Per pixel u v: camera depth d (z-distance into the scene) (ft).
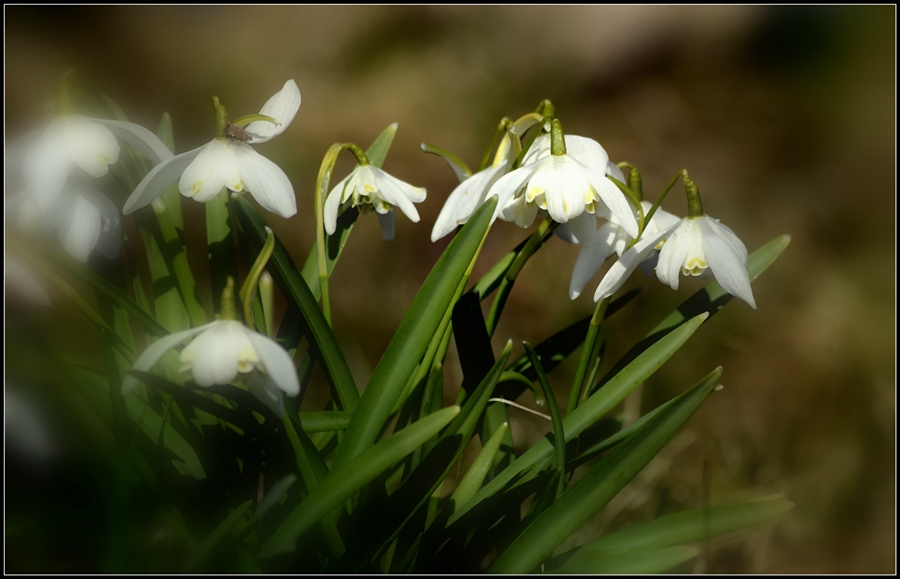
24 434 1.86
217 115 1.92
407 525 1.93
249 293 1.85
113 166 1.99
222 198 2.05
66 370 1.89
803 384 2.59
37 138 1.91
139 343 2.07
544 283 3.17
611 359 2.74
